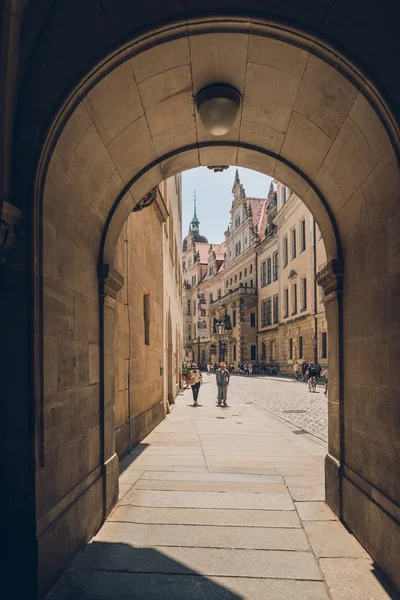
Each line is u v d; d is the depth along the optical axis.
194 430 11.75
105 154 4.50
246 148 5.47
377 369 3.96
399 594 3.43
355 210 4.50
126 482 6.67
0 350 3.38
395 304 3.55
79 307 4.46
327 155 4.59
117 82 3.83
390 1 3.40
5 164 3.32
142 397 10.52
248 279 60.00
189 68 4.07
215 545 4.42
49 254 3.67
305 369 35.31
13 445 3.32
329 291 5.44
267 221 53.41
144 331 10.95
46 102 3.49
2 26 3.12
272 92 4.32
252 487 6.38
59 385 3.84
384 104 3.31
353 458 4.71
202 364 79.44
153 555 4.20
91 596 3.46
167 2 3.54
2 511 3.29
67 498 3.95
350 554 4.18
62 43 3.54
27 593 3.23
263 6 3.51
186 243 98.31
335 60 3.50
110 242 5.53
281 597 3.46
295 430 11.78
